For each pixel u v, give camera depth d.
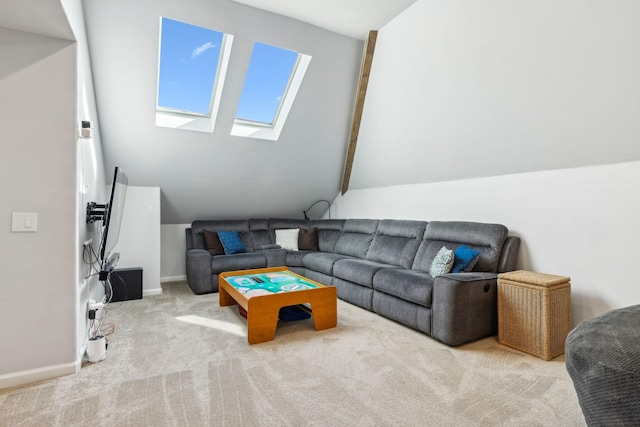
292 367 2.23
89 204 2.67
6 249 1.95
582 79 2.28
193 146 4.21
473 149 3.30
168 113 4.09
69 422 1.63
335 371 2.17
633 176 2.32
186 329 2.93
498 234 3.02
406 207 4.41
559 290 2.43
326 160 5.13
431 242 3.62
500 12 2.46
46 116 2.05
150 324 3.06
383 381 2.05
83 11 2.74
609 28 2.04
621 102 2.18
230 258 4.47
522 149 2.91
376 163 4.66
